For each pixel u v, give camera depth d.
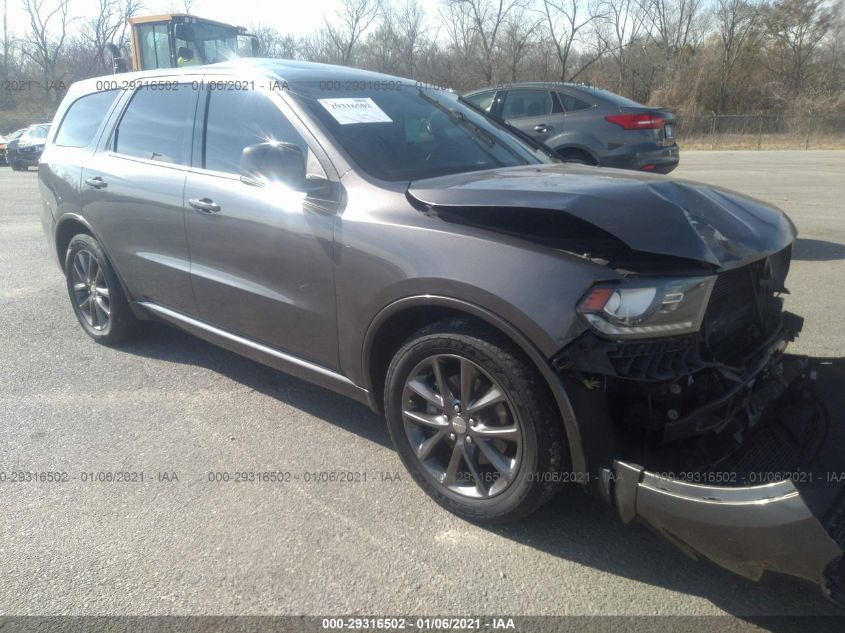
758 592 2.51
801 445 2.83
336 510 3.01
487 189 2.73
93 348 4.93
